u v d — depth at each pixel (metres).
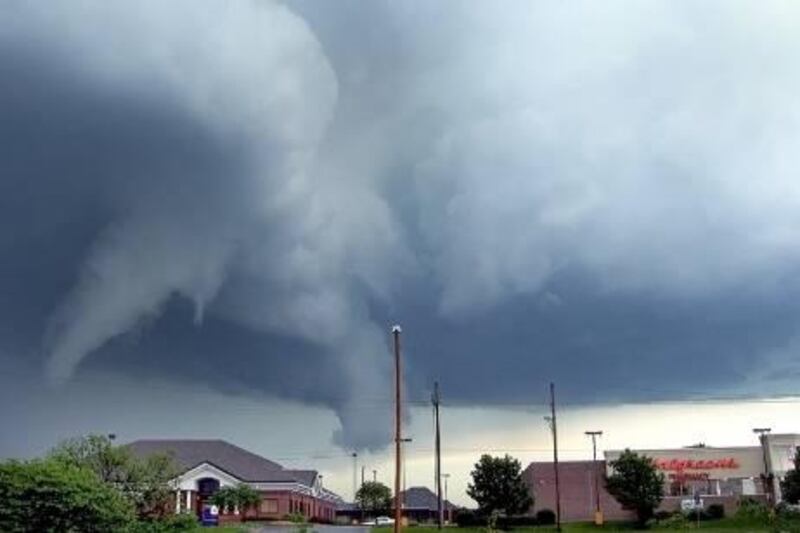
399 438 52.44
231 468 100.19
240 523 82.19
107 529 38.34
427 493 147.38
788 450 100.12
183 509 65.44
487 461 87.69
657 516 90.31
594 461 102.69
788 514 85.81
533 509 100.12
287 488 98.94
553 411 89.00
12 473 35.69
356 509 143.75
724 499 93.94
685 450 103.44
